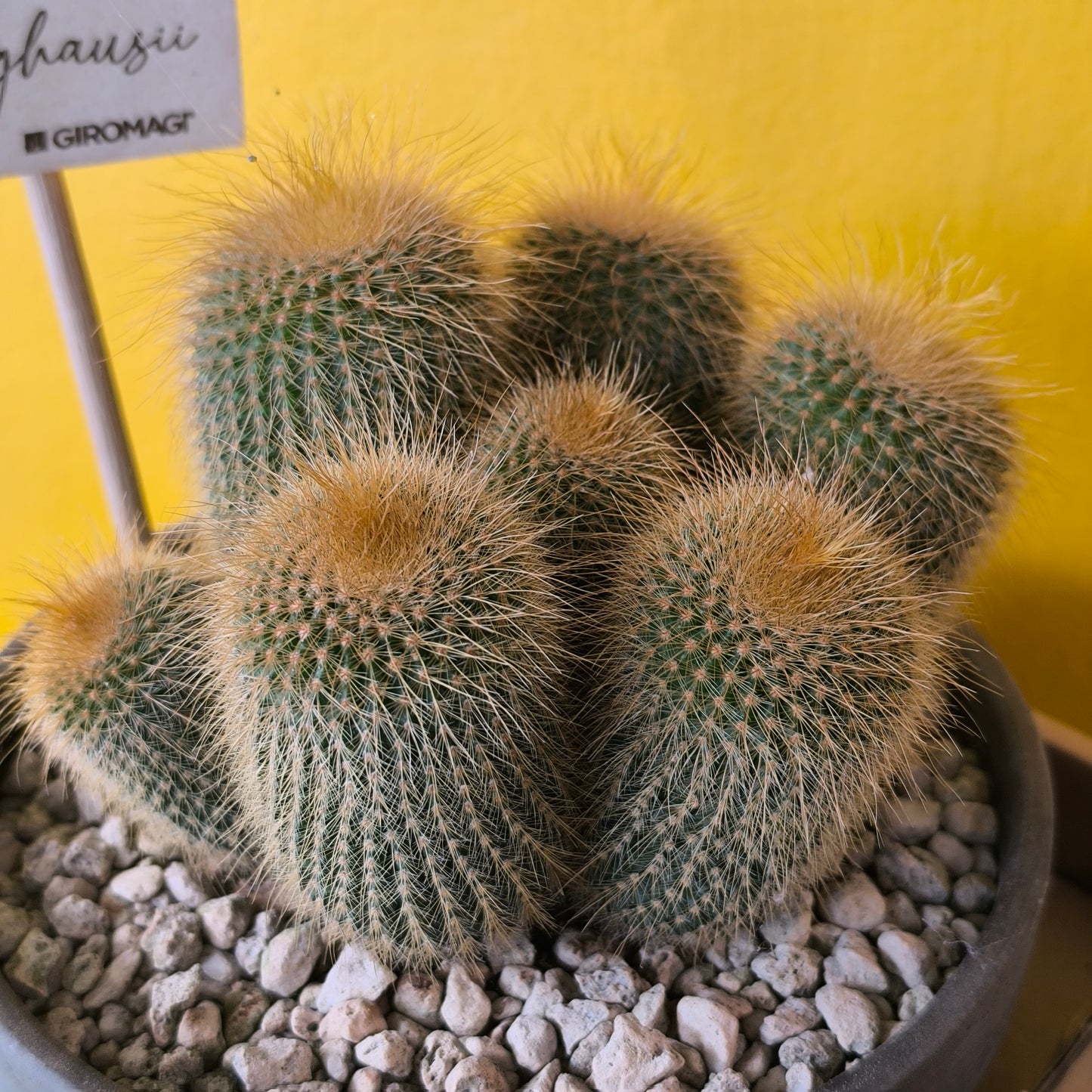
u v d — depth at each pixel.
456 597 0.29
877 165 0.47
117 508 0.40
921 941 0.35
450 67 0.50
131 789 0.35
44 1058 0.30
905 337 0.37
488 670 0.30
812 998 0.34
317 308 0.33
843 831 0.33
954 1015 0.31
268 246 0.34
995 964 0.32
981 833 0.37
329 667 0.29
